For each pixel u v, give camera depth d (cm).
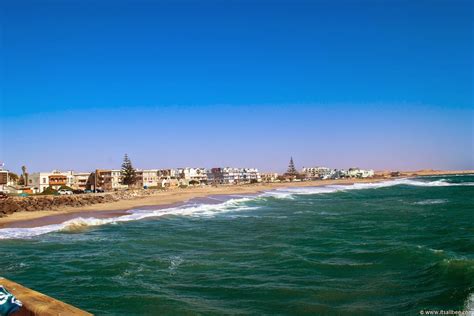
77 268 1731
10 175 12331
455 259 1706
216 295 1353
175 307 1230
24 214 4228
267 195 8269
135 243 2389
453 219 3284
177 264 1802
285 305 1251
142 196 7912
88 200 6081
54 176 11319
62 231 2931
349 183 16050
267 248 2167
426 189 9925
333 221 3425
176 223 3497
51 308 375
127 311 1197
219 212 4603
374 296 1322
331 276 1573
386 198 6756
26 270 1698
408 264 1708
